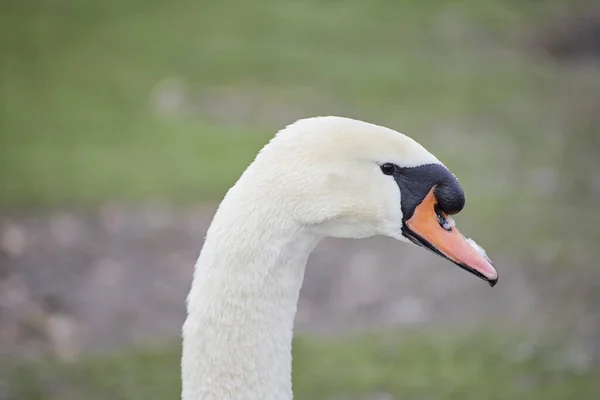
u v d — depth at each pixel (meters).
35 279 13.22
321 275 13.74
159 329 12.15
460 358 11.11
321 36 25.88
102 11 27.11
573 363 10.87
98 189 16.33
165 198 16.05
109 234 14.73
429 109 21.11
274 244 4.71
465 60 24.77
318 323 12.34
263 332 4.73
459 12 28.95
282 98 21.48
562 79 23.83
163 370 10.91
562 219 15.31
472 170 17.53
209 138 19.06
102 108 20.59
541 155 18.53
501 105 21.56
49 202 15.66
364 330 12.08
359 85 22.42
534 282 13.14
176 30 25.72
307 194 4.75
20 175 16.75
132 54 23.84
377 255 14.37
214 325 4.71
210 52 24.06
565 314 12.23
